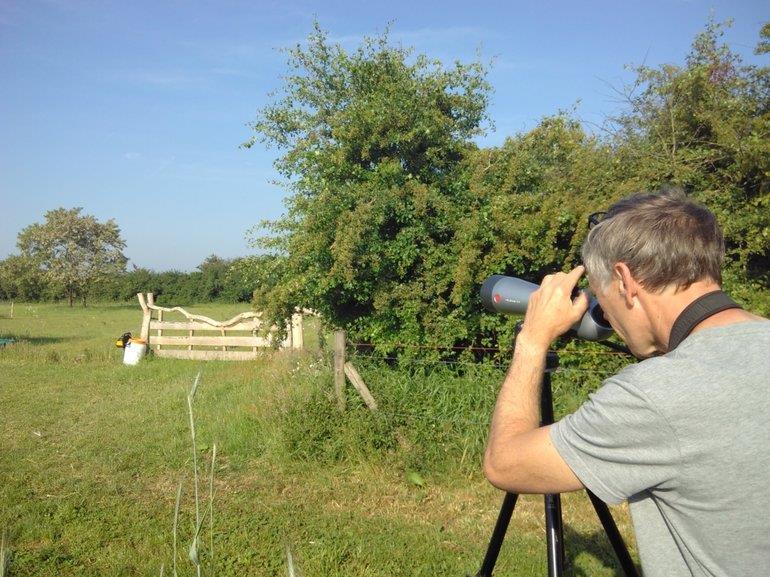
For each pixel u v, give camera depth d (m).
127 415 8.51
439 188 8.23
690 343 1.18
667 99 8.66
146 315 14.85
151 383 11.10
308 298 8.12
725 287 6.61
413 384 6.61
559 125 8.21
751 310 6.53
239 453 6.69
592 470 1.18
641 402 1.12
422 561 4.27
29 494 5.62
